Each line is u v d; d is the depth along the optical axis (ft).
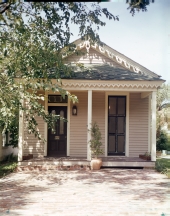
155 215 16.11
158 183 25.21
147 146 39.01
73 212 16.62
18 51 23.89
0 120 27.09
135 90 34.22
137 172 31.24
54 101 38.60
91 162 32.81
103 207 17.69
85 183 25.13
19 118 32.83
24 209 17.12
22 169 32.22
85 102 38.99
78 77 33.58
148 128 39.14
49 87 25.21
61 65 27.53
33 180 26.50
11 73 23.66
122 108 39.19
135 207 17.70
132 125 39.11
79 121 38.81
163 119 62.54
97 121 38.83
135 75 35.78
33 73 24.72
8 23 24.76
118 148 38.91
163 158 50.21
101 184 24.71
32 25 25.59
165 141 60.13
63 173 30.42
